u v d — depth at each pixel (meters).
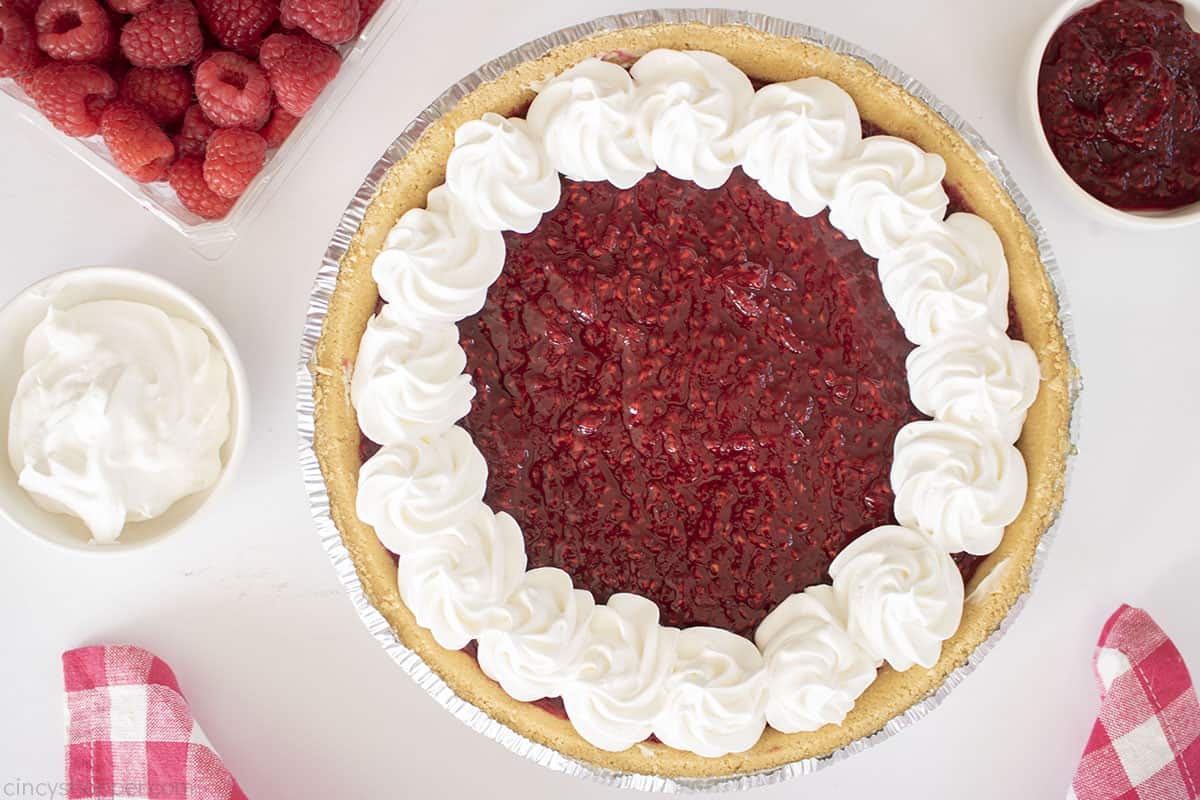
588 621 0.52
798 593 0.53
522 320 0.53
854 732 0.53
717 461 0.53
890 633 0.52
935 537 0.53
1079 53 0.56
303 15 0.54
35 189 0.57
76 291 0.54
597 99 0.52
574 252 0.53
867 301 0.53
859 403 0.53
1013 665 0.59
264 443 0.57
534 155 0.52
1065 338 0.54
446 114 0.53
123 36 0.54
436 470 0.52
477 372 0.53
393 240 0.52
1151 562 0.59
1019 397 0.53
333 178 0.58
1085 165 0.56
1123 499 0.59
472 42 0.58
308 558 0.58
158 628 0.58
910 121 0.54
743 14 0.53
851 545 0.53
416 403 0.52
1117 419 0.59
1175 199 0.57
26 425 0.53
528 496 0.52
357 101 0.58
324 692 0.58
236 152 0.54
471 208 0.52
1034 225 0.54
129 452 0.53
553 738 0.53
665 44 0.53
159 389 0.54
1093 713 0.59
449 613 0.51
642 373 0.53
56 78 0.54
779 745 0.53
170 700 0.56
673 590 0.53
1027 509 0.53
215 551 0.57
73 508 0.54
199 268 0.57
